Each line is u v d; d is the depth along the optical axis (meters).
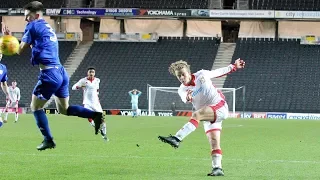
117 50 169.00
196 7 166.25
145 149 52.62
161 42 169.75
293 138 70.81
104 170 37.22
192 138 68.69
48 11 162.50
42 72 35.00
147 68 161.62
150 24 172.00
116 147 54.53
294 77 151.38
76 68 163.25
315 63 154.75
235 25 171.62
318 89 146.75
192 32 170.00
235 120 124.56
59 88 35.69
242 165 40.88
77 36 172.62
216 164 35.28
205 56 162.25
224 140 66.19
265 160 44.34
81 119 117.81
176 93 148.25
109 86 156.62
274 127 96.38
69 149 51.78
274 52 160.00
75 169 37.50
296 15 152.50
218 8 164.38
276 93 147.25
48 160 42.50
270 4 162.75
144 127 92.75
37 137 66.56
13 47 34.88
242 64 33.75
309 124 107.94
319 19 153.75
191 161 42.91
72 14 162.12
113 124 101.62
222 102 33.78
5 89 54.94
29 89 158.00
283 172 37.19
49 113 149.38
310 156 47.91
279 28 164.00
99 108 70.88
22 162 40.97
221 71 33.81
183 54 164.12
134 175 34.97
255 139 68.31
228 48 163.88
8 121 108.12
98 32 177.00
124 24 173.12
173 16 158.88
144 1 169.62
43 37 34.72
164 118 128.50
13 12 165.50
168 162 42.16
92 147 54.25
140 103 151.50
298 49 160.12
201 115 32.75
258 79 152.25
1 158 43.31
